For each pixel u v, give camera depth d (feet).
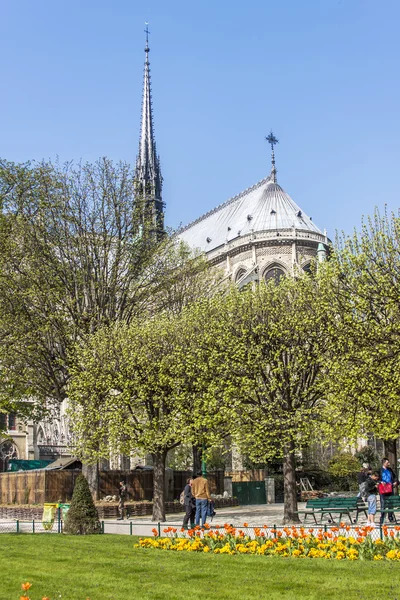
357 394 107.86
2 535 84.43
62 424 245.65
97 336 130.52
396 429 111.04
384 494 87.35
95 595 43.78
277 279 284.82
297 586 45.09
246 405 114.42
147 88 432.25
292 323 115.44
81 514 87.92
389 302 108.37
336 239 121.70
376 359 108.27
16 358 142.51
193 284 196.65
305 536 65.26
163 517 114.52
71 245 149.07
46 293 143.54
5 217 148.15
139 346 124.67
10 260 144.77
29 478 139.64
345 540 62.44
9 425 239.91
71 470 136.26
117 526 106.52
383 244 114.73
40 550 67.15
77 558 60.90
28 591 45.32
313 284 125.39
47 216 148.87
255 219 309.01
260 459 114.32
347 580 46.55
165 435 112.57
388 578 47.06
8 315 141.59
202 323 127.44
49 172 151.84
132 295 156.35
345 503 94.89
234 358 116.47
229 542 64.39
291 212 309.42
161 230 165.58
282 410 110.01
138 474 144.87
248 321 121.39
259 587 45.14
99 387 124.67
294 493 105.29
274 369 111.45
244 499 166.91
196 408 115.55
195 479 86.38
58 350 148.15
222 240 325.21
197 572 51.62
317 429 109.81
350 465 198.18
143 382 121.49
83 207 151.23
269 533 76.69
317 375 117.29
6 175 149.89
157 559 59.31
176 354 120.67
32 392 144.25
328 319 115.44
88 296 148.25
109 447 122.72
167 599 42.34
